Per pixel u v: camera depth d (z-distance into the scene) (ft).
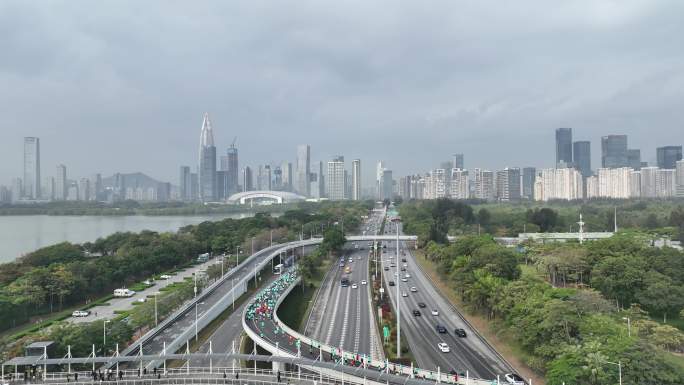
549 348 389.39
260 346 487.20
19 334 558.97
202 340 532.32
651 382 333.01
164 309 572.10
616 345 354.13
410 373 377.09
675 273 645.51
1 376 373.61
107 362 390.01
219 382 369.91
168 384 365.61
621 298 600.39
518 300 488.85
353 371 356.79
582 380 340.59
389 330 508.94
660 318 582.76
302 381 370.12
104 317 644.69
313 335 540.52
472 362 445.78
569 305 424.05
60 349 418.31
